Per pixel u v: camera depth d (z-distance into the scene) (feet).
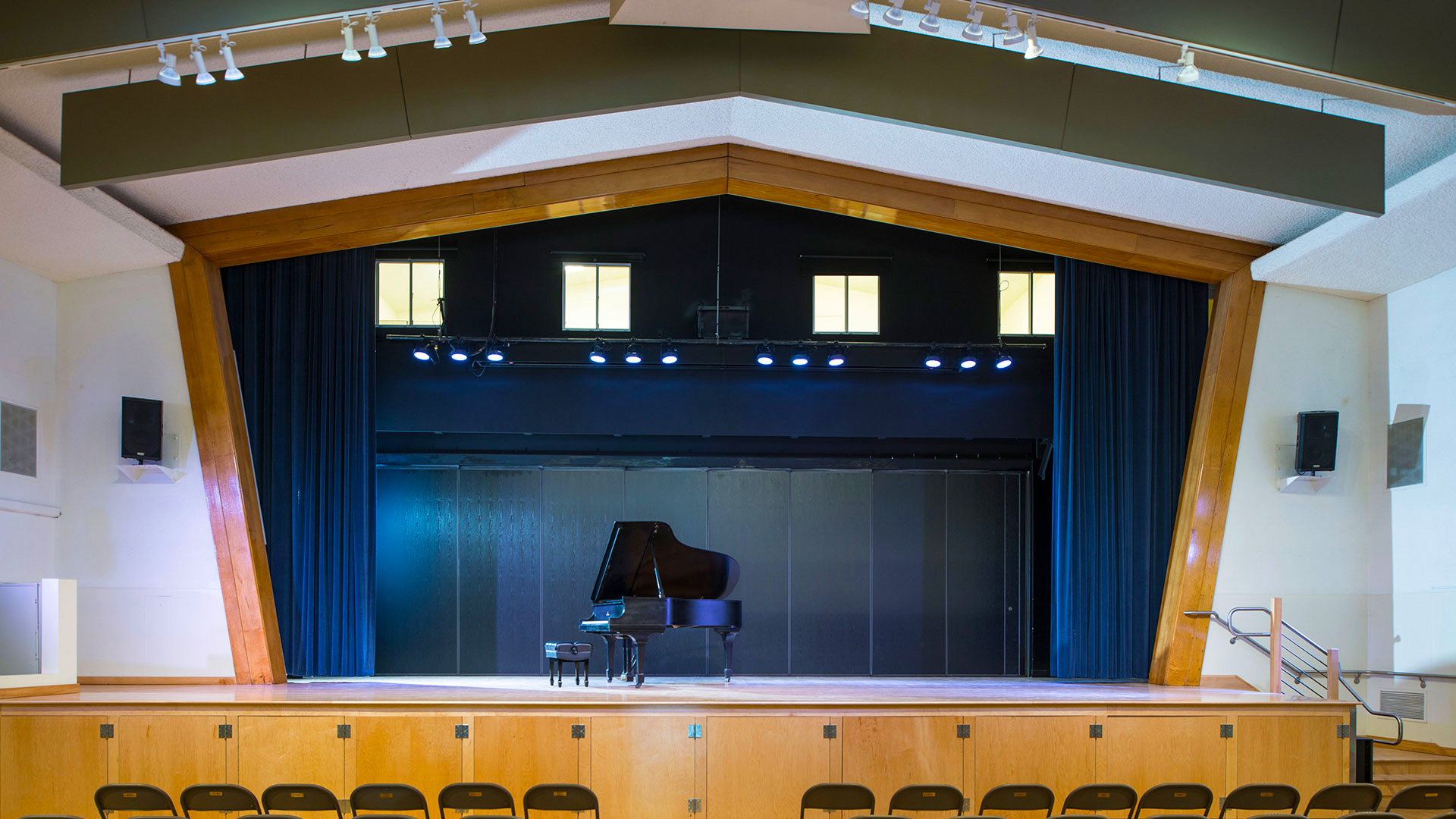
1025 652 40.70
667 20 23.13
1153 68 26.58
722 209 39.78
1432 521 32.30
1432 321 32.65
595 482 40.98
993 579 41.16
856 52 25.76
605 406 38.91
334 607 36.55
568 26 25.50
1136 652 36.99
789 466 40.93
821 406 39.14
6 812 26.27
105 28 20.44
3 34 20.57
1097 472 37.76
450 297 39.19
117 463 33.47
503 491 40.68
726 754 26.61
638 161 33.86
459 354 36.99
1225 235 34.76
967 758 27.02
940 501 41.45
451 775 26.37
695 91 25.46
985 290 39.75
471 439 40.57
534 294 39.27
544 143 31.32
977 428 39.37
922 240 39.86
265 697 27.86
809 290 39.52
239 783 26.32
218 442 33.65
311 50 25.14
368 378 37.50
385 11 20.95
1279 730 27.94
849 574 41.09
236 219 33.73
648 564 33.94
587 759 26.45
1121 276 38.37
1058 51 26.43
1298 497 35.27
